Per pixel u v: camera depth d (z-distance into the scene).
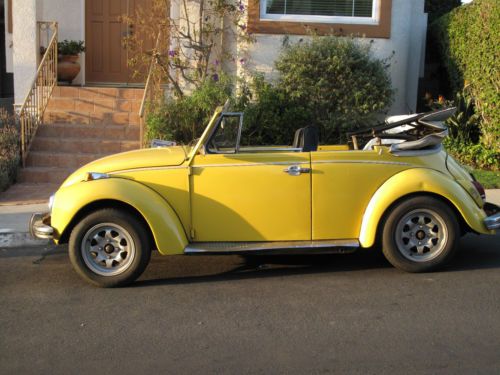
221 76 10.79
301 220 5.92
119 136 11.38
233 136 6.18
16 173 10.42
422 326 4.74
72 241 5.65
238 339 4.55
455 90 12.05
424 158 6.05
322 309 5.14
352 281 5.88
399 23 11.88
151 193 5.71
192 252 5.72
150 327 4.81
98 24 13.41
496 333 4.60
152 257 6.86
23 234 7.56
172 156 5.95
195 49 11.36
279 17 11.81
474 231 5.99
